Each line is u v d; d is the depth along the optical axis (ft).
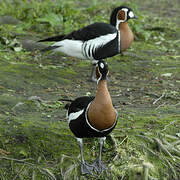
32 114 31.22
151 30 64.18
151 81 42.01
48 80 39.78
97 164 25.53
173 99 36.50
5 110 31.40
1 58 44.68
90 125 23.31
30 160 26.07
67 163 25.71
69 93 36.83
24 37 53.93
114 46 42.22
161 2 91.20
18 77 39.22
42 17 59.26
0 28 54.03
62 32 57.47
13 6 65.92
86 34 41.47
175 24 68.90
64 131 28.40
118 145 27.20
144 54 52.31
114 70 45.42
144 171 24.29
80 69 45.11
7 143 26.99
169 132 29.55
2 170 25.17
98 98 22.90
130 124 30.27
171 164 26.81
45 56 48.21
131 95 37.29
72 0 70.90
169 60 50.34
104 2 73.00
